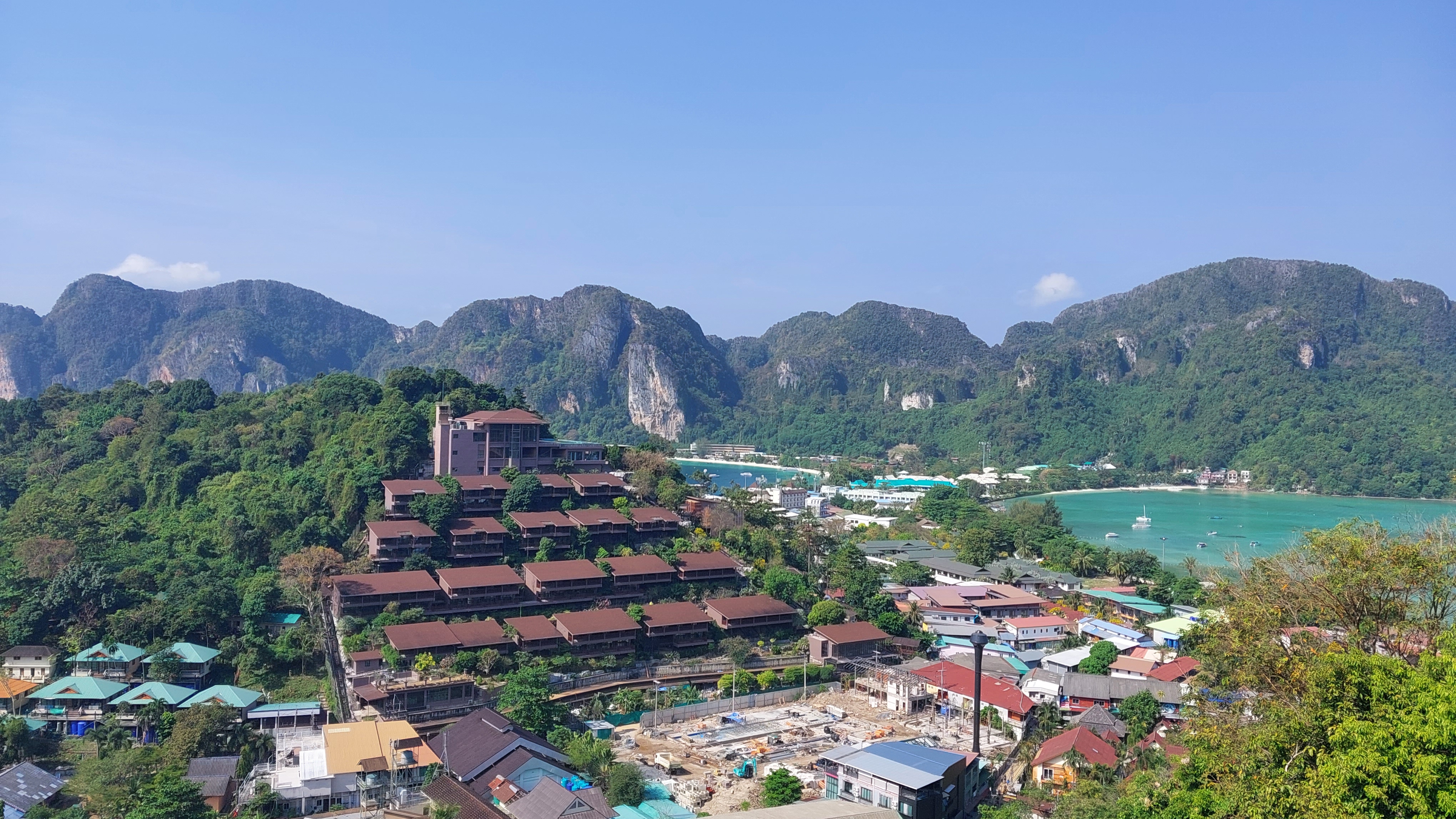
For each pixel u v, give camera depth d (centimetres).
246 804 10975
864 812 5491
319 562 17250
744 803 11481
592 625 16462
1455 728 5088
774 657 17488
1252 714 7231
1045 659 17875
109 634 15125
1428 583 6712
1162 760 11375
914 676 15800
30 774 11612
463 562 18738
